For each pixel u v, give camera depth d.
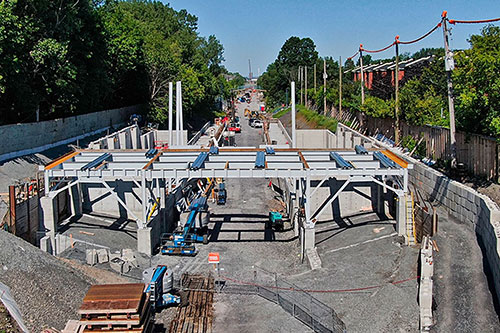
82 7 43.66
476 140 28.56
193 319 20.56
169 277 21.98
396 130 41.88
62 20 38.81
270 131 72.25
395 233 27.81
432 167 33.00
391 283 21.11
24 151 37.12
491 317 17.56
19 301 17.83
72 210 34.16
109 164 33.12
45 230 29.80
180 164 32.84
